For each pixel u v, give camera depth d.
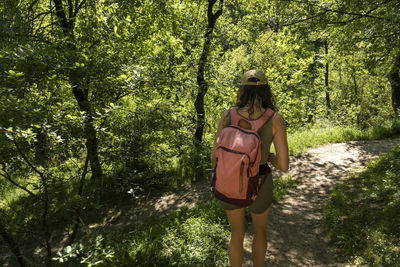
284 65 15.08
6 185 5.64
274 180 6.85
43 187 3.81
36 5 8.27
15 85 3.59
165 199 7.68
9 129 2.79
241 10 14.63
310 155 9.35
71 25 7.55
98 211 7.22
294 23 8.44
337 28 8.58
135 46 7.30
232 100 8.95
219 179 1.85
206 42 9.88
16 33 4.91
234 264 2.12
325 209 4.92
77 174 4.40
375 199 4.93
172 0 10.45
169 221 4.72
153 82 4.87
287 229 4.43
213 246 3.67
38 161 4.01
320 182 6.74
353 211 4.53
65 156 4.23
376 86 20.70
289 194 6.11
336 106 20.98
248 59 14.81
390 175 5.56
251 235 4.11
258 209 2.05
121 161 4.57
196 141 6.04
